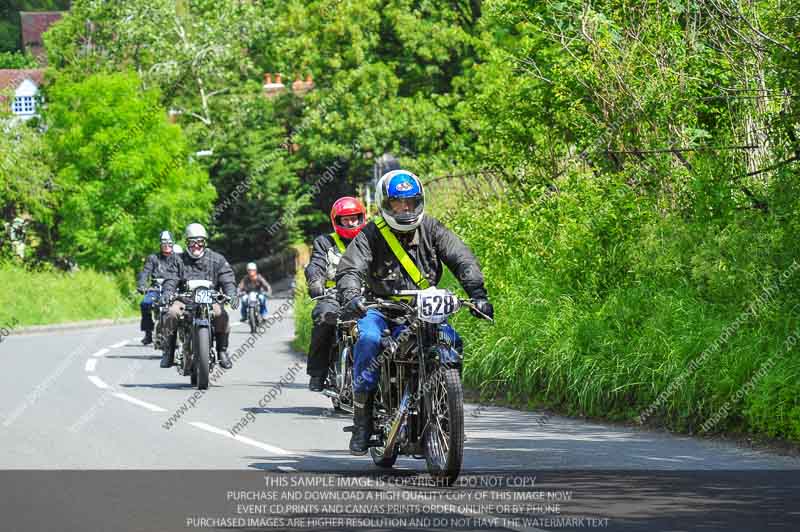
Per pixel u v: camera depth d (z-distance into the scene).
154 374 44.75
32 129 121.69
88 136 115.75
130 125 115.69
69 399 35.69
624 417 29.97
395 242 21.62
